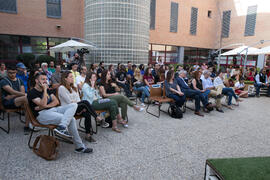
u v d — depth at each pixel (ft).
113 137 12.28
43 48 42.22
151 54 54.24
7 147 10.55
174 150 10.74
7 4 37.01
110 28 31.19
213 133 13.43
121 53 32.09
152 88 18.07
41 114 10.02
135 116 16.97
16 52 39.75
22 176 8.07
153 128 14.07
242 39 57.31
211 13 62.69
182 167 9.09
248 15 55.31
